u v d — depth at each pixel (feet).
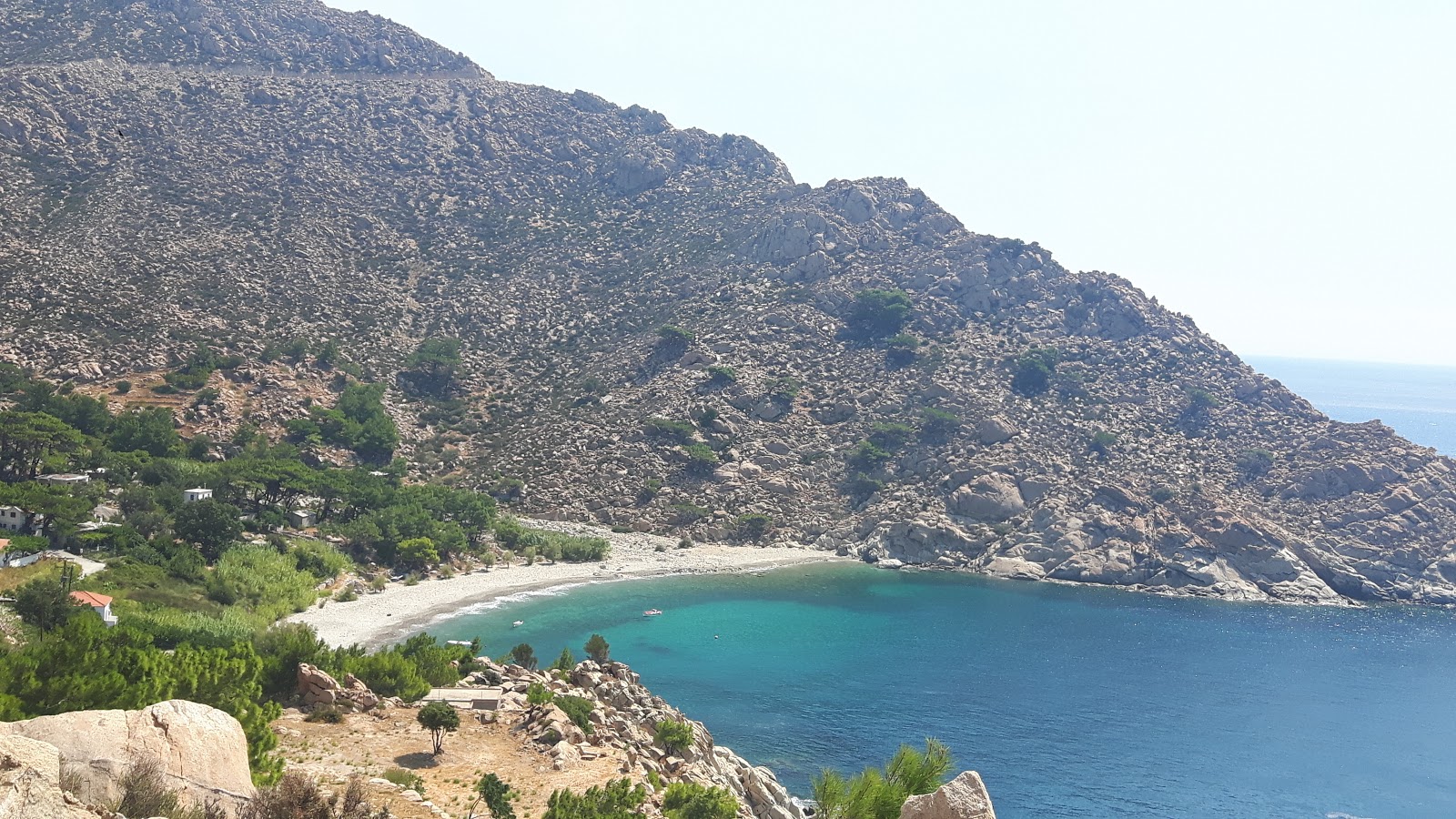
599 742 217.97
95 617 207.62
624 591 524.52
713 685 380.99
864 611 516.32
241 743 93.09
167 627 291.58
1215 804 296.30
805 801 277.23
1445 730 364.99
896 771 104.01
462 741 206.90
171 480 486.79
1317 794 305.32
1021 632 489.26
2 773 62.69
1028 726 354.95
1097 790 302.66
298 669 225.97
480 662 292.61
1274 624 519.60
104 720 82.58
